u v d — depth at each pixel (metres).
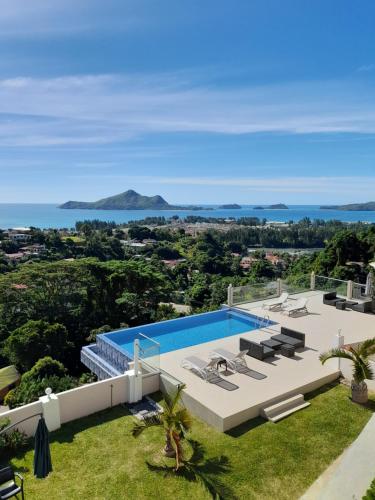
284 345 10.04
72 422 7.52
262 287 15.59
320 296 16.05
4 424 6.61
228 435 6.81
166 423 6.08
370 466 5.62
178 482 5.73
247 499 5.35
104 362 10.87
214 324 13.50
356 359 7.80
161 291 32.81
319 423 7.14
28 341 23.50
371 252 32.59
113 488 5.66
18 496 5.51
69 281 31.39
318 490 5.45
